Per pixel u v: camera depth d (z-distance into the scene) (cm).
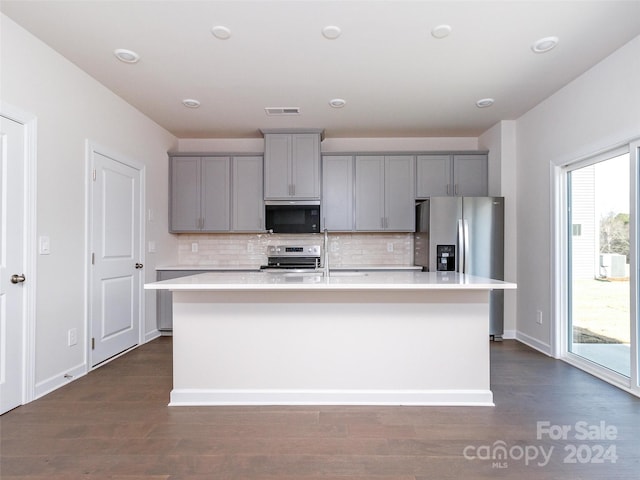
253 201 448
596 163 296
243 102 355
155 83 313
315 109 373
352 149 473
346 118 400
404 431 201
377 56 269
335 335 238
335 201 447
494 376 285
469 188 441
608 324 283
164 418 217
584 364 301
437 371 237
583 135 296
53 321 259
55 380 261
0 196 220
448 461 173
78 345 286
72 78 279
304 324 238
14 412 223
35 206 242
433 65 283
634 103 247
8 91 225
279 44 254
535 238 366
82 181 291
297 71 292
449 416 218
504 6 213
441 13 220
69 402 238
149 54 266
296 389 238
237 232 456
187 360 239
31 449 183
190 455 178
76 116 284
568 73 296
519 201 397
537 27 234
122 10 217
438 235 398
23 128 237
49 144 256
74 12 219
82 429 203
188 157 449
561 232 333
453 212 398
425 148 470
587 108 291
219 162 449
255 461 173
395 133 455
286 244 477
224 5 213
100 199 315
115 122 336
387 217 446
